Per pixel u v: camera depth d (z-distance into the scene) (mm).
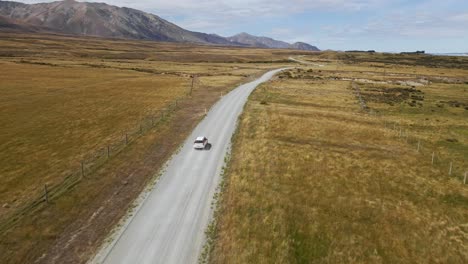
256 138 52906
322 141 53688
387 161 46594
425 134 60719
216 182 37125
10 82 102625
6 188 34969
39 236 26547
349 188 37938
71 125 60031
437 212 33812
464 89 113625
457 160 48250
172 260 24359
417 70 168375
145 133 54438
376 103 87062
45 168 40375
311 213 32062
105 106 75938
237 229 28188
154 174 38906
